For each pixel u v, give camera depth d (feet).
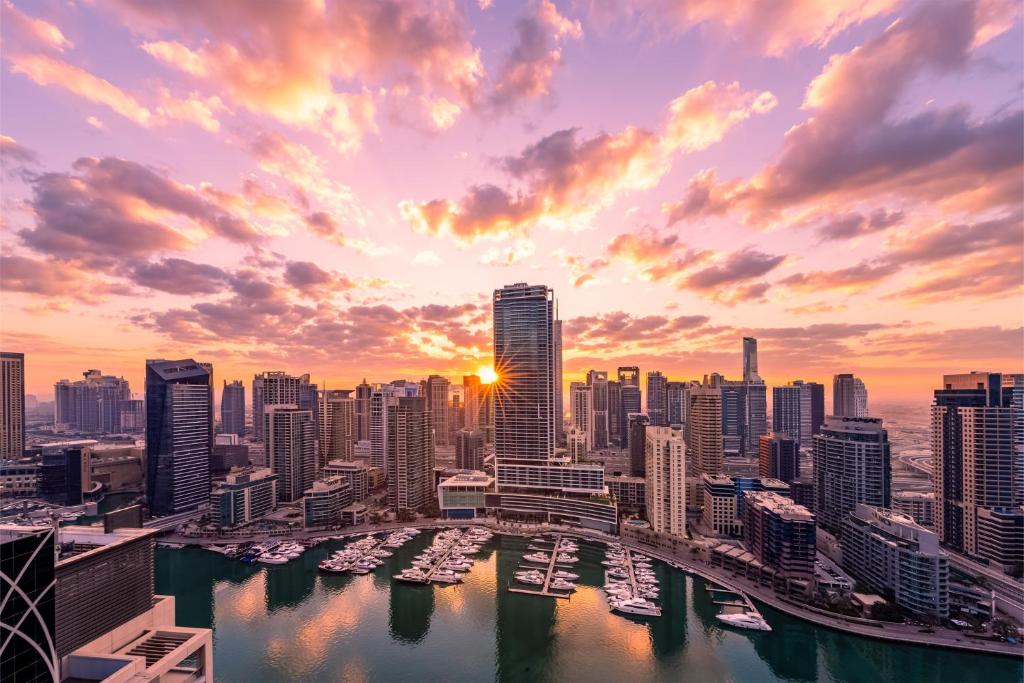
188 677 451.53
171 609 511.40
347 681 599.16
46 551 373.40
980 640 648.79
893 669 615.16
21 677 352.28
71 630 402.52
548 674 616.39
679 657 651.25
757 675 611.88
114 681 383.24
